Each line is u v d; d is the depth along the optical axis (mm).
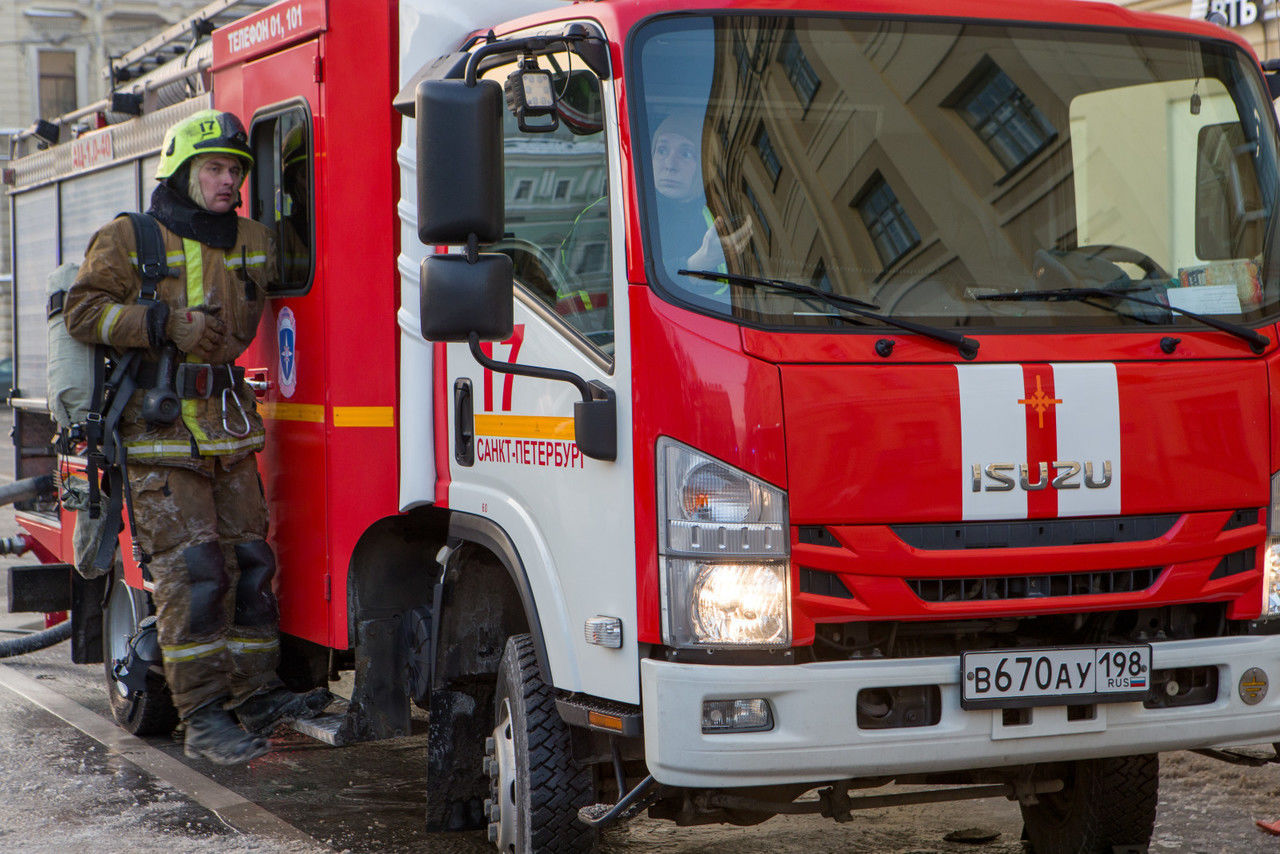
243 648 5344
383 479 4980
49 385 5395
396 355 4980
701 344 3543
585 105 3908
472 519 4438
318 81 4941
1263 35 10273
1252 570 3904
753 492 3492
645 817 5273
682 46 3764
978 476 3617
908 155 3859
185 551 5254
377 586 5043
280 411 5355
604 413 3666
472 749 4637
